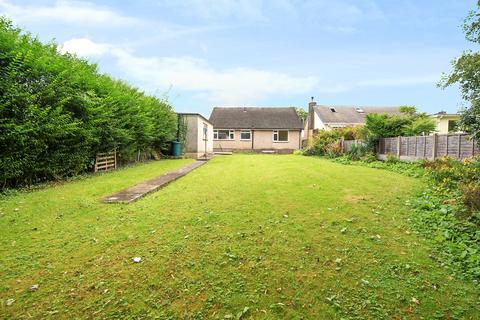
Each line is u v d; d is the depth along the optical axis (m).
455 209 5.03
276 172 10.76
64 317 2.49
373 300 2.73
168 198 6.38
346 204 5.75
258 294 2.81
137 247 3.75
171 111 19.48
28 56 7.03
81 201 6.03
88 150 10.39
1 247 3.77
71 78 8.73
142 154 16.83
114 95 11.68
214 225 4.52
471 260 3.37
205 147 24.09
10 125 6.52
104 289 2.86
